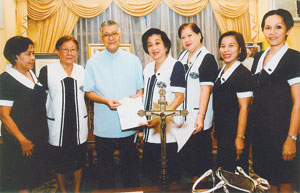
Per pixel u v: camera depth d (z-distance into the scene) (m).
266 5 2.87
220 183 0.84
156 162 1.52
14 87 1.44
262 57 1.35
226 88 1.38
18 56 1.44
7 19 2.84
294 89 1.20
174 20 3.67
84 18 3.56
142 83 1.64
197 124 1.41
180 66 1.46
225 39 1.37
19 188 1.49
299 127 1.20
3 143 1.49
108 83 1.56
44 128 1.57
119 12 3.59
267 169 1.33
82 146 1.68
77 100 1.62
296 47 2.22
